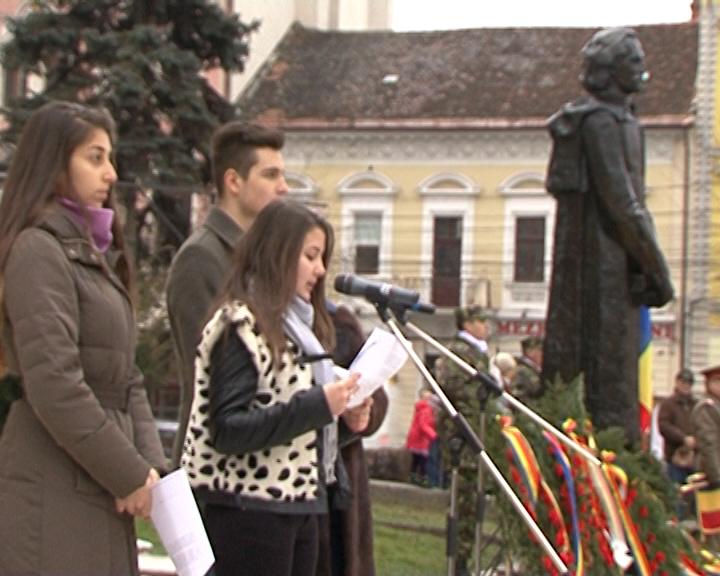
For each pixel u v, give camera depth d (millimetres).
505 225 45188
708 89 43750
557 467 8398
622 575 8398
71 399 4793
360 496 6547
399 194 45812
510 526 8164
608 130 9133
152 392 22266
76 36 29984
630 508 8562
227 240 6547
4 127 31203
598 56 9250
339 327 6855
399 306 6766
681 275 43406
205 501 5691
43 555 4875
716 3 44031
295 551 5887
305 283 5820
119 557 5020
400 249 45812
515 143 45031
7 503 4930
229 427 5496
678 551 8641
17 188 5023
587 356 9234
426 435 18578
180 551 4965
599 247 9188
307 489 5727
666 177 43844
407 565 11867
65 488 4930
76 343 4906
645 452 9055
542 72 45938
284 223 5738
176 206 28938
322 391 5516
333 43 48094
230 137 6727
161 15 30938
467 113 45188
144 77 29719
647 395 9570
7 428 5035
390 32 48375
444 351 7043
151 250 27234
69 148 5047
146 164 29156
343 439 6207
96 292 5012
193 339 6375
